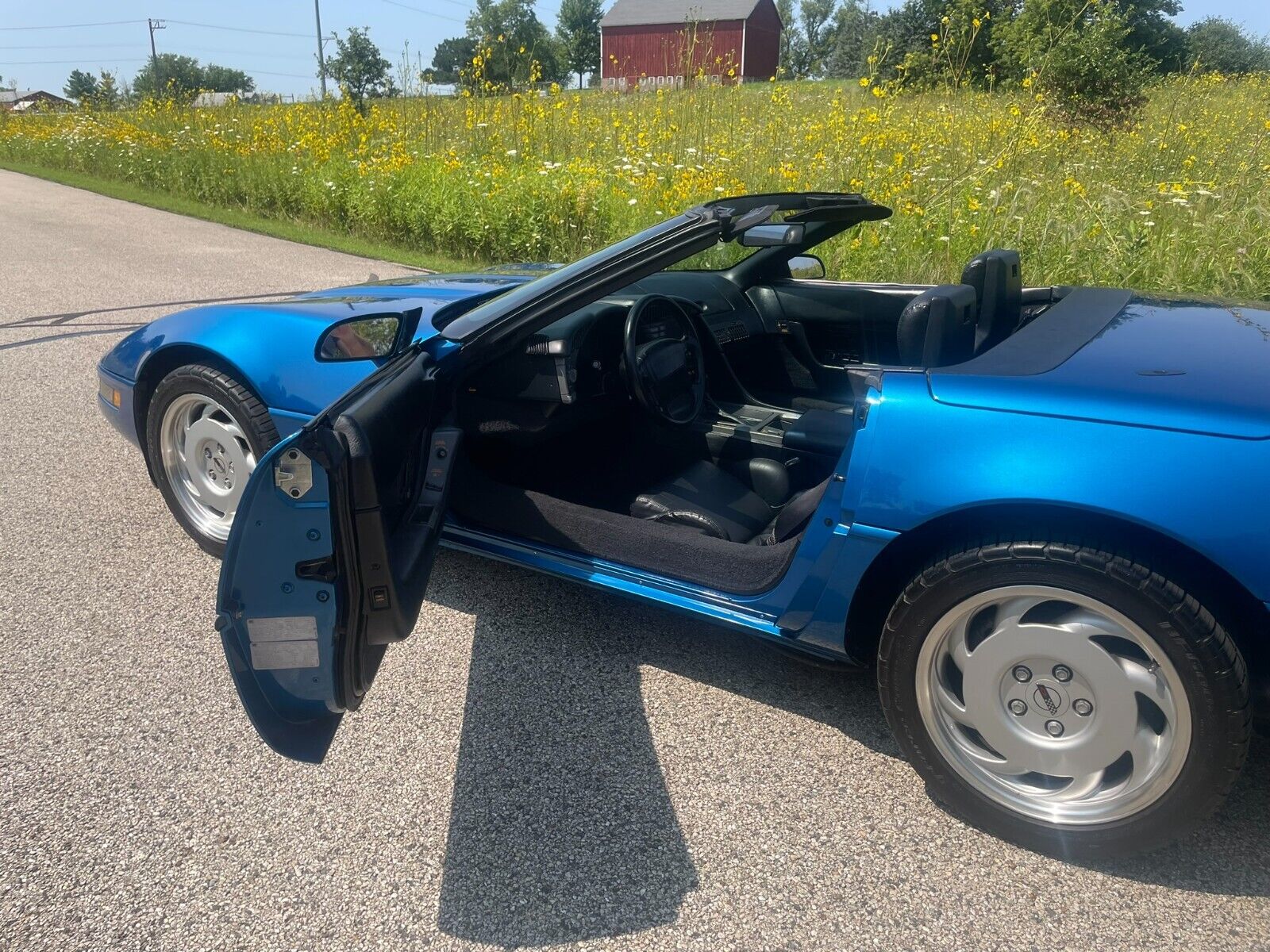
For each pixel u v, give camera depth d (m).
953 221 6.95
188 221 13.10
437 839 2.11
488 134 12.31
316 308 3.19
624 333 3.01
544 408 2.80
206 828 2.14
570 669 2.79
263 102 19.17
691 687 2.70
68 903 1.92
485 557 2.83
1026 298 3.09
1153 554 1.78
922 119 9.18
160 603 3.12
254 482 1.83
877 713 2.58
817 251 6.55
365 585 1.92
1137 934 1.83
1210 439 1.71
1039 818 2.00
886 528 2.01
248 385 3.12
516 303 2.45
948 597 1.95
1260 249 6.02
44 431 4.83
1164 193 6.70
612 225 8.92
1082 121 10.10
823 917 1.89
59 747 2.42
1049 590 1.84
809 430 3.06
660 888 1.97
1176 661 1.74
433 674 2.76
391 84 15.60
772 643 2.39
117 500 3.96
